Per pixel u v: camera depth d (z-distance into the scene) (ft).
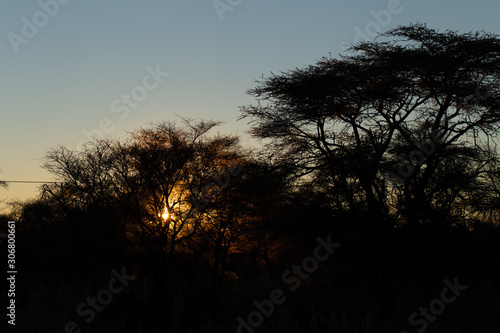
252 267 117.60
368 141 76.59
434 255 75.10
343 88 76.95
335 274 88.94
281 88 77.92
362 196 73.36
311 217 73.46
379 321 66.95
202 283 86.69
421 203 71.92
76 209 85.61
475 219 77.10
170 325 74.43
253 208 80.38
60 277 93.20
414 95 77.71
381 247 70.90
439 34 75.82
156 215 81.46
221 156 85.15
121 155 84.79
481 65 74.59
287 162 80.12
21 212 95.25
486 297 77.41
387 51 76.07
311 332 60.59
